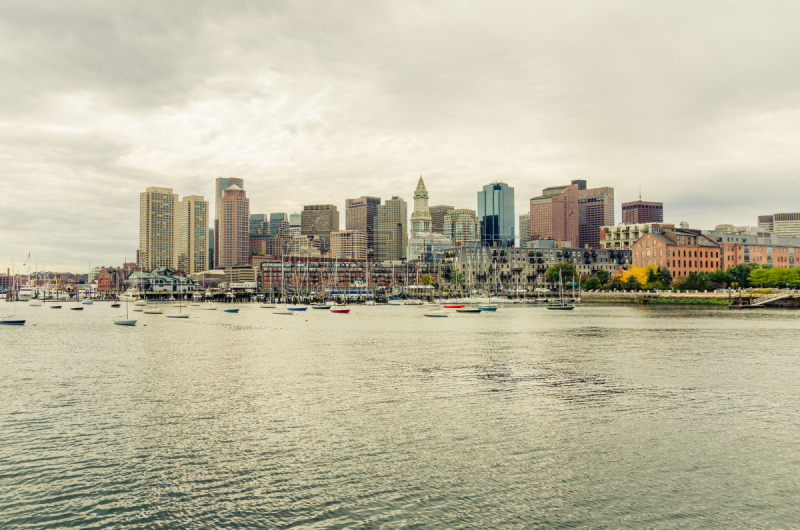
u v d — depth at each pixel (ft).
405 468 117.70
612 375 212.43
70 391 187.62
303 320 543.80
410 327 440.04
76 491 107.96
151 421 150.61
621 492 107.04
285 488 108.78
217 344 323.57
